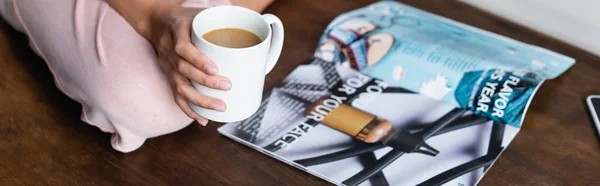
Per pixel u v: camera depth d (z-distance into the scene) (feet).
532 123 4.49
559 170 4.23
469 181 4.04
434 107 4.48
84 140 4.22
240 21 3.52
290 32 5.04
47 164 4.08
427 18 5.15
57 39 4.03
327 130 4.28
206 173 4.08
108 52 3.85
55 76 4.26
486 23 5.28
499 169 4.18
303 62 4.77
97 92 3.92
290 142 4.20
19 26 4.53
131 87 3.84
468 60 4.72
